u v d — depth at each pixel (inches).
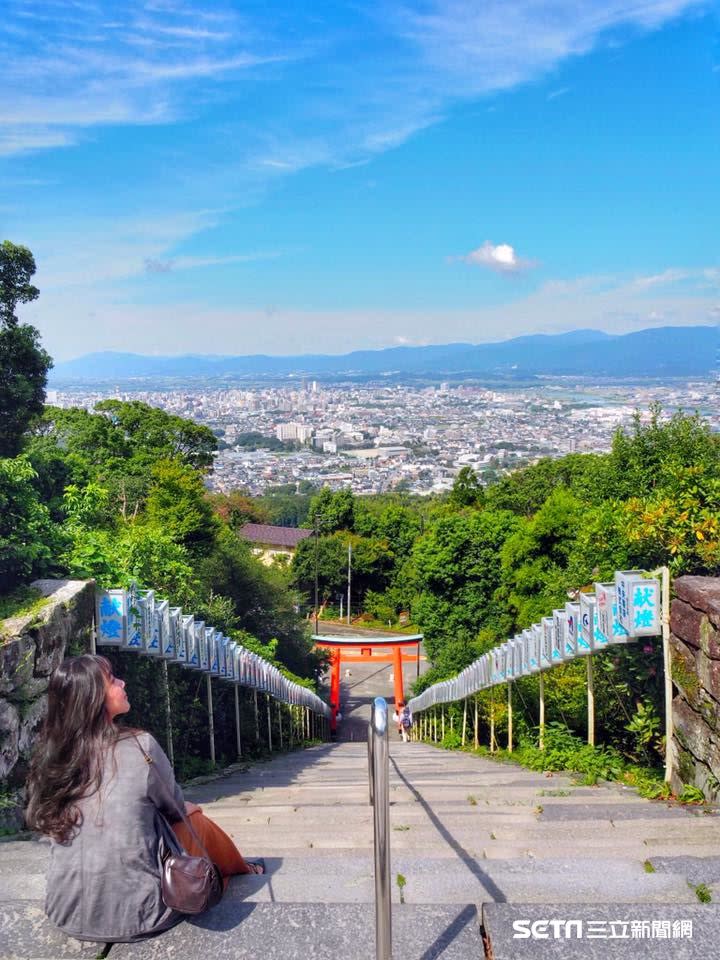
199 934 118.0
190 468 1609.3
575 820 207.6
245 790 344.2
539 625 398.3
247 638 885.2
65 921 113.3
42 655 243.9
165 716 371.6
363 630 2230.6
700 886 138.1
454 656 1210.0
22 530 306.0
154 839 117.0
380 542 2415.1
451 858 157.8
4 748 221.8
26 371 786.8
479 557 1459.2
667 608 256.1
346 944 115.0
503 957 109.2
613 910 120.4
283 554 2447.1
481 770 400.8
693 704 236.4
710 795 224.5
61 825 112.7
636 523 374.3
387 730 107.0
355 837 201.2
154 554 573.3
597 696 379.9
